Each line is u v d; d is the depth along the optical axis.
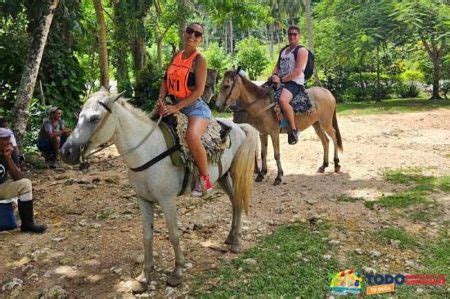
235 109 7.29
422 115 14.78
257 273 4.35
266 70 36.91
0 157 5.32
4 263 4.75
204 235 5.29
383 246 4.89
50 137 8.57
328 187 7.05
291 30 7.10
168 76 4.13
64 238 5.33
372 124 13.43
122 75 18.47
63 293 4.10
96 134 3.59
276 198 6.57
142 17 15.42
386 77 21.44
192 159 4.07
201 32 3.95
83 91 12.25
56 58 11.14
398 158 8.89
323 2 21.72
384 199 6.32
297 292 4.00
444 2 19.45
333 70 21.94
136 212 6.13
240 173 4.65
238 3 17.12
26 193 5.43
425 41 19.20
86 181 7.56
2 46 11.01
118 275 4.42
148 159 3.86
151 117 4.13
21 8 8.91
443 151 9.42
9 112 10.28
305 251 4.78
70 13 9.98
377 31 17.84
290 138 7.09
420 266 4.44
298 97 7.11
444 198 6.33
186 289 4.11
